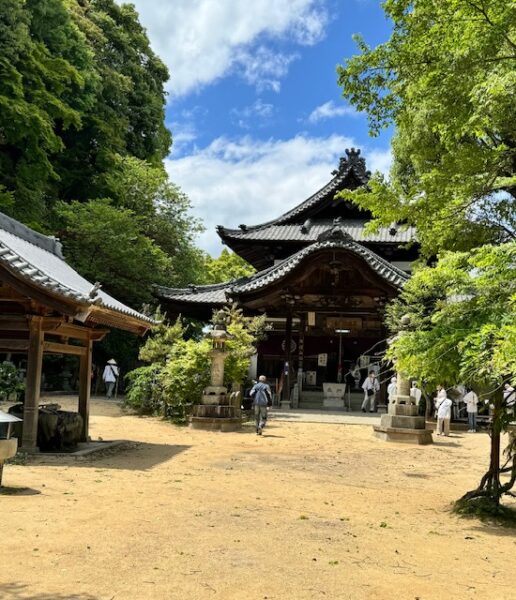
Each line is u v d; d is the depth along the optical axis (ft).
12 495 23.40
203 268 131.75
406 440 52.29
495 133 28.96
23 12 86.74
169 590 13.96
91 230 96.68
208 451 41.86
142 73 141.08
